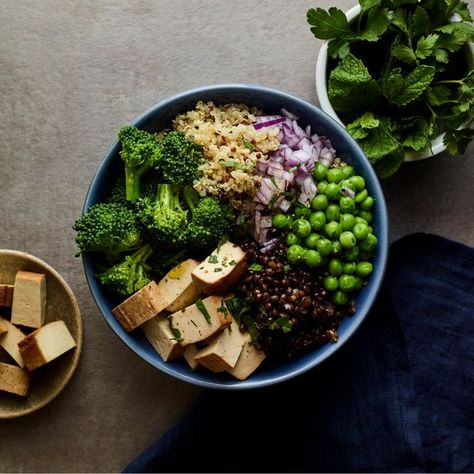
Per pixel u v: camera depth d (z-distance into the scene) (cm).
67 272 74
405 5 67
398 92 65
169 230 65
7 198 74
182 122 67
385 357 72
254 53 74
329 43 66
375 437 72
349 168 66
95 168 74
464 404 72
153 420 75
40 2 74
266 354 67
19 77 74
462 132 67
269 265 66
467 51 67
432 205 74
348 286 65
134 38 74
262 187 66
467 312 72
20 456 75
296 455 72
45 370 73
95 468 75
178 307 67
